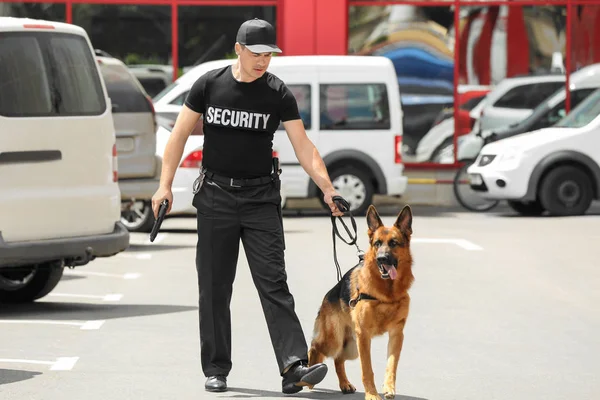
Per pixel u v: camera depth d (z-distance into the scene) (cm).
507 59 2859
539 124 2862
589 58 2866
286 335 852
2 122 1195
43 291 1320
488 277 1515
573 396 859
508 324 1177
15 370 940
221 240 862
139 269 1603
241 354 1014
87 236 1264
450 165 2862
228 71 859
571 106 2864
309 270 1573
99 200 1280
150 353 1014
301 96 2456
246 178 859
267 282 859
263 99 854
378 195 2692
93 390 866
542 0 2853
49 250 1218
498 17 2858
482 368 962
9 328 1140
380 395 855
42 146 1227
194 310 1258
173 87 2342
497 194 2427
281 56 2692
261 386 887
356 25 2852
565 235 2034
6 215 1193
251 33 838
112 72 1973
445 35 2858
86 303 1312
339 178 2462
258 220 861
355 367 975
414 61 2859
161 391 864
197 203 866
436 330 1141
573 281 1481
